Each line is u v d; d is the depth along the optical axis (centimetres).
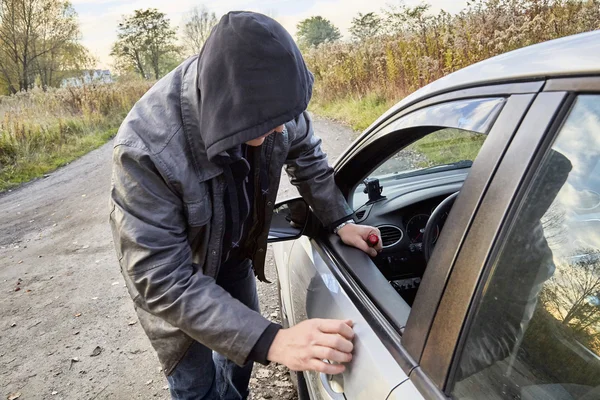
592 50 73
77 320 367
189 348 141
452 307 84
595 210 72
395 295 116
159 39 5750
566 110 71
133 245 116
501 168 79
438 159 146
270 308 335
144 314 146
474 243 81
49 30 3538
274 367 269
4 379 305
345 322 112
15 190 937
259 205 153
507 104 83
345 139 812
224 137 101
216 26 108
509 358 77
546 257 75
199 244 136
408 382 91
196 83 115
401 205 178
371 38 1116
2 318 390
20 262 516
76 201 750
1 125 1224
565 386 71
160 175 117
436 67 756
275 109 100
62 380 295
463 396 82
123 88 2077
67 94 1748
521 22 629
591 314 70
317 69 1327
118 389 279
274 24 105
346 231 151
